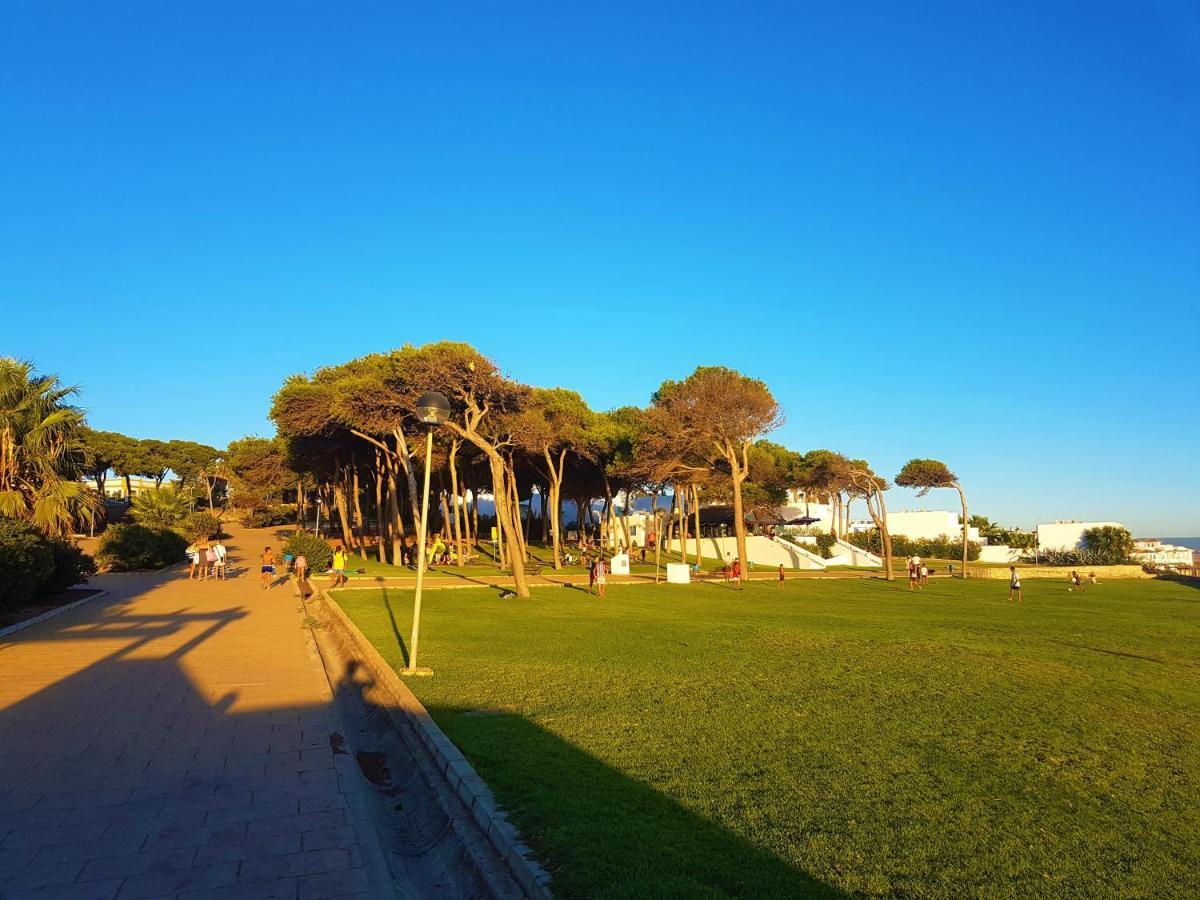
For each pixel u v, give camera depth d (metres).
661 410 39.00
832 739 8.23
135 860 5.13
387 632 15.74
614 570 38.59
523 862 4.84
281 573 32.84
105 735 8.13
